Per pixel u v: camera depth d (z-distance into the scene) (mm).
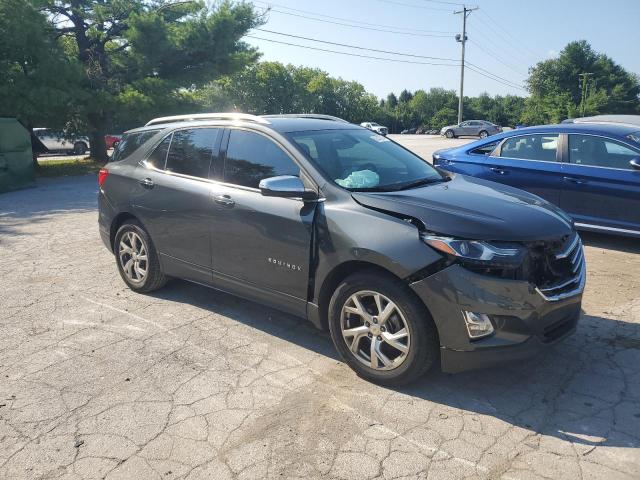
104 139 23594
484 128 46312
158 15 20031
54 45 17312
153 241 5074
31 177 14680
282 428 3131
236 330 4512
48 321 4734
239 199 4234
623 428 3080
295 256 3875
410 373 3414
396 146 4926
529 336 3242
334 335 3734
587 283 5535
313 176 3912
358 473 2746
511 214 3510
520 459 2828
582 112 70125
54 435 3096
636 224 6527
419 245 3287
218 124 4695
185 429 3137
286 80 70000
